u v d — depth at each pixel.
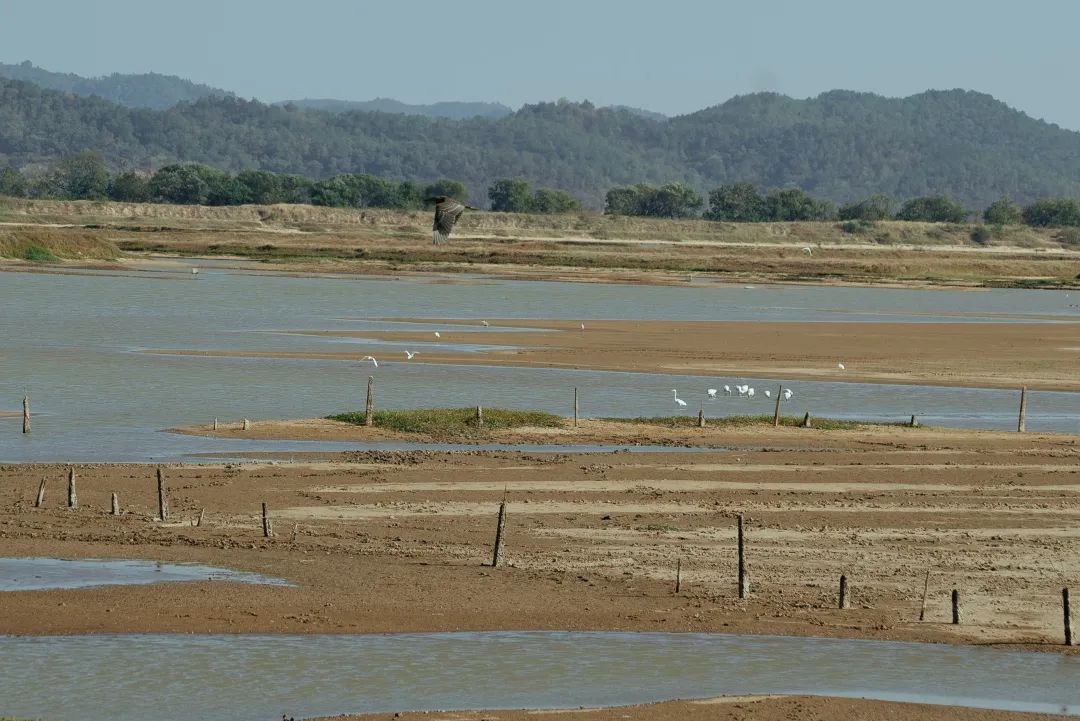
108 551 90.81
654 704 65.06
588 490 116.00
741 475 124.19
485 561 92.00
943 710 65.44
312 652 71.81
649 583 87.31
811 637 76.75
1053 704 66.81
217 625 75.94
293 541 95.75
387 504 108.81
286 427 144.25
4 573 84.50
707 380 197.75
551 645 74.06
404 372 194.38
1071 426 162.88
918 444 144.75
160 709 63.19
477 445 140.00
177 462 124.81
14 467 119.50
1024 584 89.25
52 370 184.75
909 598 85.19
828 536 101.69
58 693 64.88
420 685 67.25
